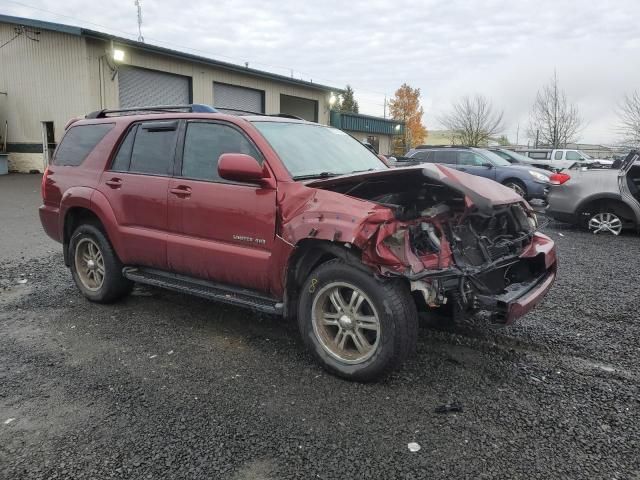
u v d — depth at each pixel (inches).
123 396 130.0
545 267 164.2
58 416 121.0
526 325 178.4
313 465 101.9
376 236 125.2
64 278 246.4
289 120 183.6
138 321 185.6
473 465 101.4
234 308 198.8
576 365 147.2
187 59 823.7
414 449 106.7
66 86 757.9
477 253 144.9
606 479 97.1
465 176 143.9
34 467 102.2
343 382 136.6
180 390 133.0
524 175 526.0
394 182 152.8
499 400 126.9
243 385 135.4
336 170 166.2
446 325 177.2
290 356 153.9
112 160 193.8
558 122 1726.1
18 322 185.9
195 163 168.9
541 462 102.3
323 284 138.3
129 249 184.2
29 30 776.3
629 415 120.0
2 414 122.2
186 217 165.9
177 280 177.0
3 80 828.6
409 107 2325.3
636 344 162.2
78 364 149.7
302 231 135.3
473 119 1994.3
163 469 101.1
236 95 943.0
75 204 199.5
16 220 416.8
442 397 128.3
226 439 110.8
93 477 99.0
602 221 374.6
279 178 146.6
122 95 767.1
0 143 857.5
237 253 152.6
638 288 224.4
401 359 130.2
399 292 128.9
